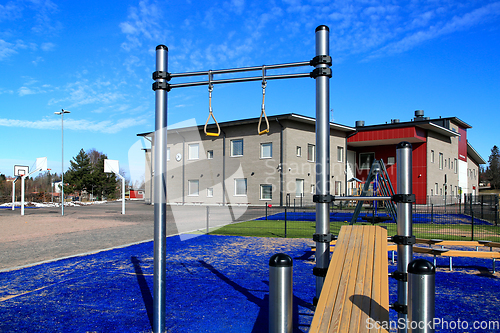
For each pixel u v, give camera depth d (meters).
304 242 10.37
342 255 3.56
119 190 66.88
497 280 6.12
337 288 3.10
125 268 6.81
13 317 4.19
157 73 3.89
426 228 14.55
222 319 4.12
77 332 3.74
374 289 3.02
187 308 4.50
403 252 3.45
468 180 53.19
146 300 4.84
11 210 28.42
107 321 4.06
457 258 8.34
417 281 2.36
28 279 5.96
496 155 113.94
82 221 17.41
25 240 10.67
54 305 4.63
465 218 19.64
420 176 34.59
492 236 11.88
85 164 57.75
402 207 3.46
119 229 13.73
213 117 4.08
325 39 3.69
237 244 9.99
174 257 8.02
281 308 2.68
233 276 6.21
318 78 3.69
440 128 34.69
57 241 10.46
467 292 5.34
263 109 3.96
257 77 3.93
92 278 6.04
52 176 75.12
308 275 6.34
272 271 2.72
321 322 2.72
